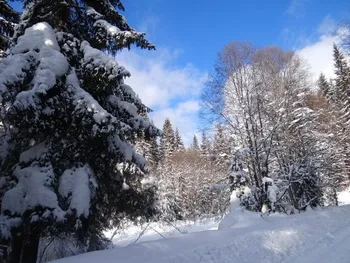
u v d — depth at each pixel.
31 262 6.62
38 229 6.22
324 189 20.06
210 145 20.14
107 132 6.64
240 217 12.60
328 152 18.83
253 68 19.27
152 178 8.46
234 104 18.88
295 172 17.47
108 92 7.97
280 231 9.80
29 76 6.63
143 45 8.41
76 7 8.70
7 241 5.89
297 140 18.92
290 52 20.81
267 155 17.83
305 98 21.06
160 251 6.82
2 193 6.56
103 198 7.47
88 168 6.91
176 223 22.17
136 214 8.30
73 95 6.88
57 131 7.09
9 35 9.90
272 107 19.09
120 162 7.61
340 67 30.00
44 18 8.28
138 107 8.73
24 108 5.92
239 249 7.70
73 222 6.23
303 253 8.04
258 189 16.47
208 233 8.94
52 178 6.45
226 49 19.14
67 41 7.90
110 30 8.07
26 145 7.26
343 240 9.09
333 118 22.78
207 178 34.34
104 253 6.32
